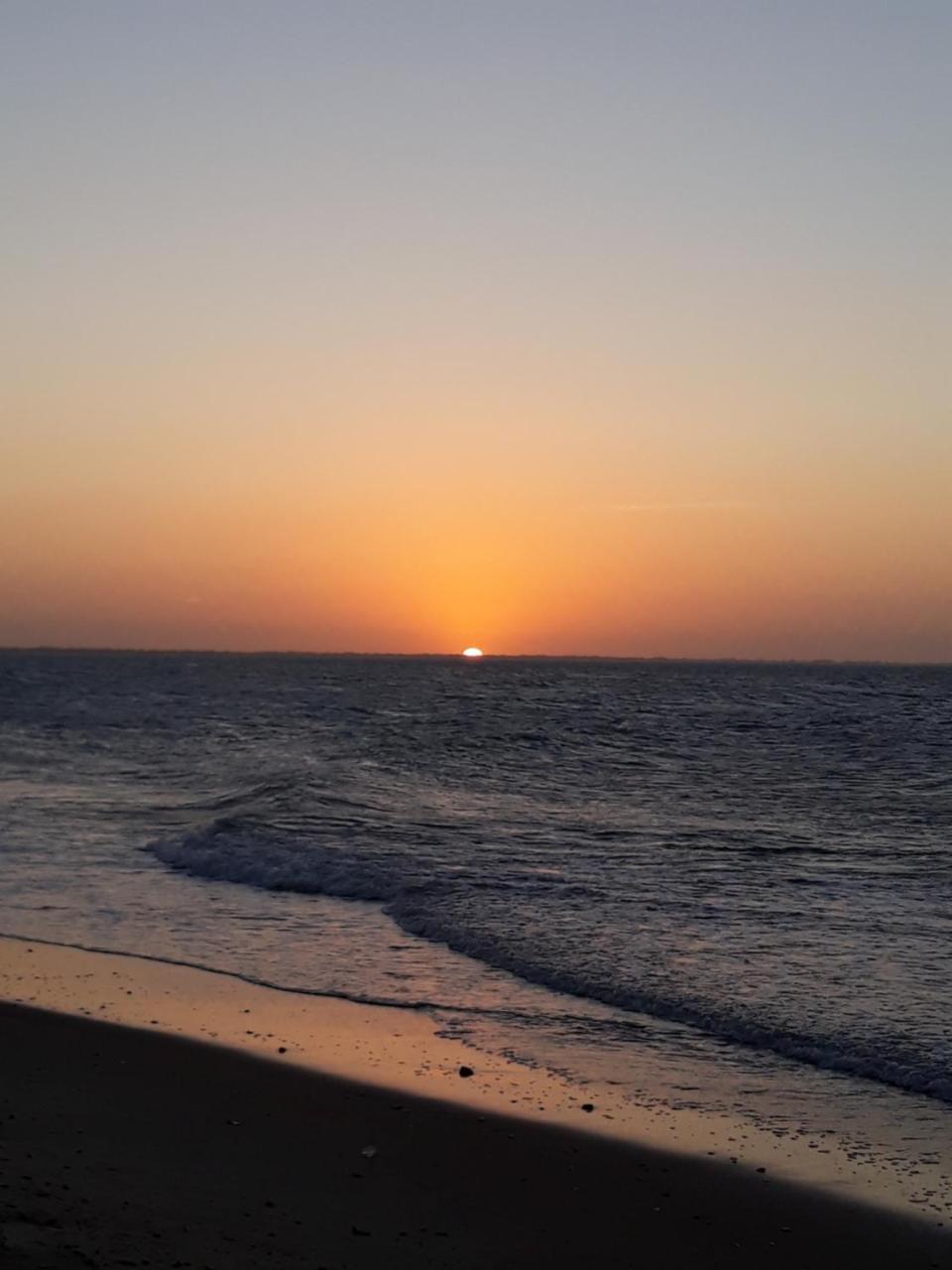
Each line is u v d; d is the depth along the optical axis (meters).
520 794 29.66
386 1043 10.38
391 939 14.35
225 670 135.88
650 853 20.23
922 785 32.19
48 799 27.53
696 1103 9.07
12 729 47.31
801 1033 10.59
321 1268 6.05
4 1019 10.63
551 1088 9.34
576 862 19.20
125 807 26.25
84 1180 6.88
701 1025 10.98
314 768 34.62
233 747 41.94
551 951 13.46
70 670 126.12
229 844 20.30
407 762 37.28
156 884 17.59
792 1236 6.96
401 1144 8.10
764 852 20.47
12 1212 6.14
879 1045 10.28
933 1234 7.00
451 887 16.94
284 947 13.87
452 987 12.21
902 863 19.42
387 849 20.08
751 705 66.81
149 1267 5.69
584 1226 6.98
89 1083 8.92
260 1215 6.68
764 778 33.84
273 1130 8.20
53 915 15.38
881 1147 8.27
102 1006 11.21
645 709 63.41
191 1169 7.33
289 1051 10.05
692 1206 7.31
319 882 17.56
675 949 13.59
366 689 87.25
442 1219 6.95
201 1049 9.98
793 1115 8.86
